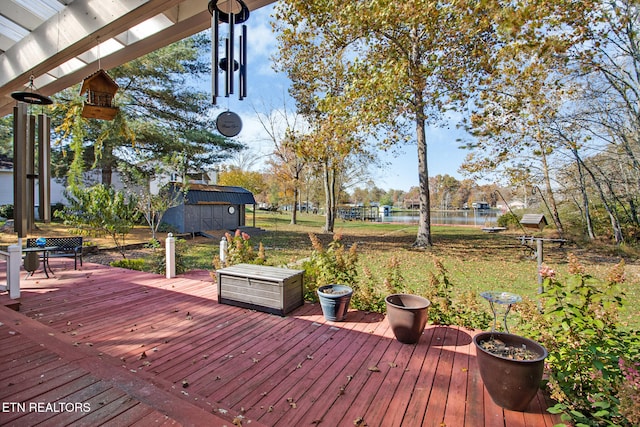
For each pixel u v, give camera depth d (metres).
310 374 2.82
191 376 2.76
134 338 3.53
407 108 11.40
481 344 2.59
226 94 2.79
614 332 2.57
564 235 14.56
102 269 7.18
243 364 2.98
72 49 3.45
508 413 2.30
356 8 6.05
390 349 3.32
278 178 24.64
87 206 8.57
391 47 7.87
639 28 8.61
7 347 2.80
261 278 4.37
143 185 12.29
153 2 2.79
